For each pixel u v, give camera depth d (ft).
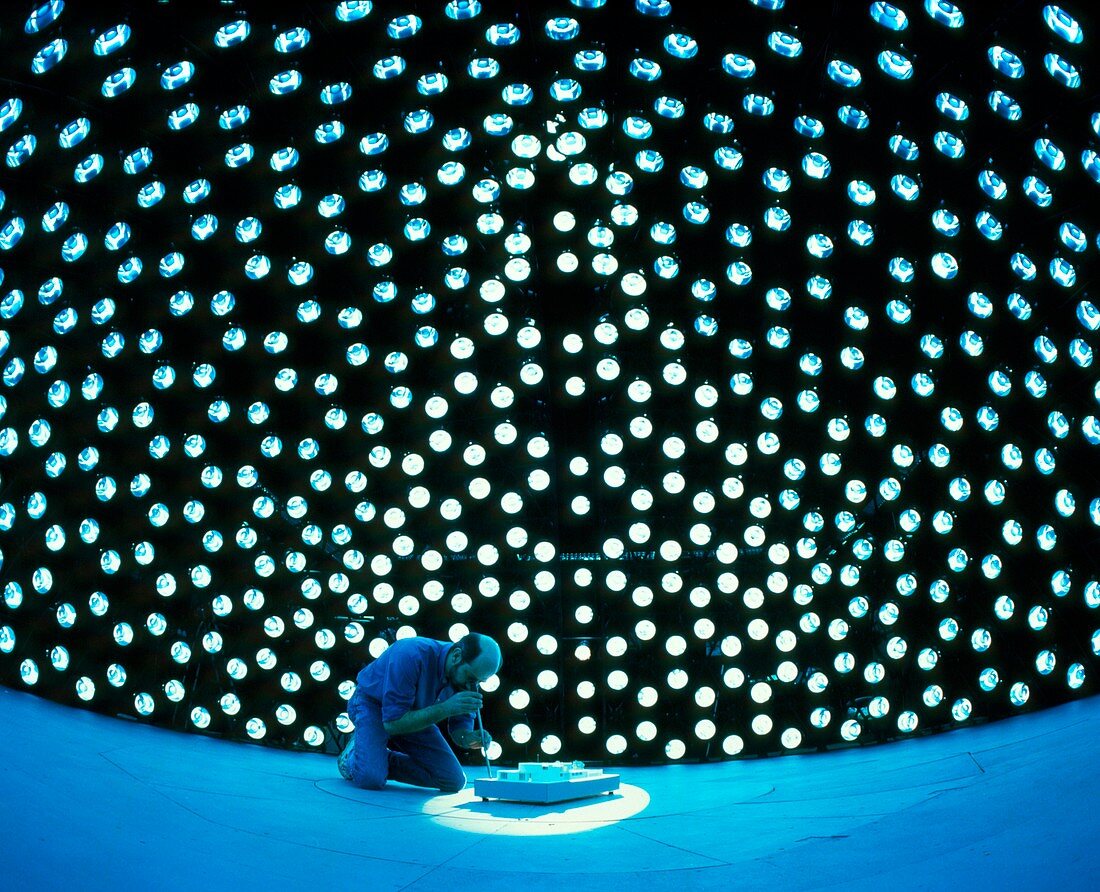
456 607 21.89
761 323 21.79
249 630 21.13
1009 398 19.60
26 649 19.27
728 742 20.63
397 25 18.95
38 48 16.51
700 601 21.54
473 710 15.05
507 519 22.40
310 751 20.59
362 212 21.17
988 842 7.87
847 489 21.52
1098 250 17.46
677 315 22.15
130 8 17.02
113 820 8.77
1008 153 17.83
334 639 21.48
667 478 21.98
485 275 22.21
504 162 21.07
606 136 20.70
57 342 19.25
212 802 10.98
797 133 19.71
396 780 15.88
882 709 20.42
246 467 21.59
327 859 8.70
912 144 18.71
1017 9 16.15
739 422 22.21
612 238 21.79
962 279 19.48
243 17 17.97
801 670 20.94
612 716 21.21
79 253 18.92
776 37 18.63
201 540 21.09
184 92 18.45
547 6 18.94
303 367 21.95
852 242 20.51
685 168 20.86
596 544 22.26
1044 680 19.47
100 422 20.26
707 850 9.29
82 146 18.04
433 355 22.39
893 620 20.72
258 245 20.81
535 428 22.68
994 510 20.11
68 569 19.83
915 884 7.09
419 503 22.17
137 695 19.84
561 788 13.46
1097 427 18.66
